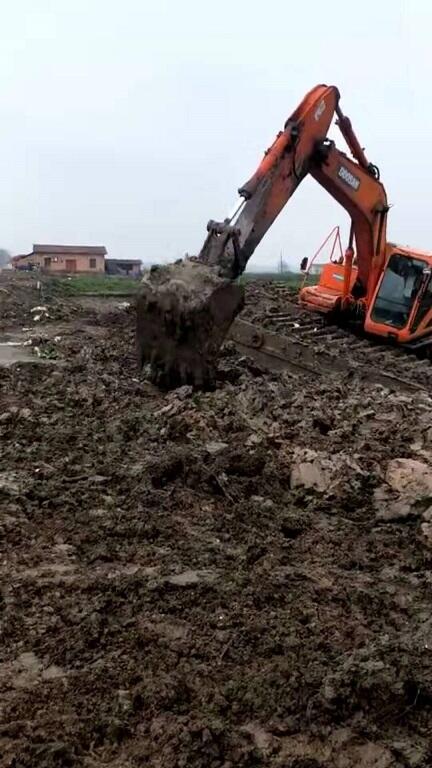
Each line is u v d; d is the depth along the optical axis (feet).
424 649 14.65
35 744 12.03
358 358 42.60
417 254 46.03
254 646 15.01
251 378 36.65
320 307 48.91
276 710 13.06
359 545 20.49
